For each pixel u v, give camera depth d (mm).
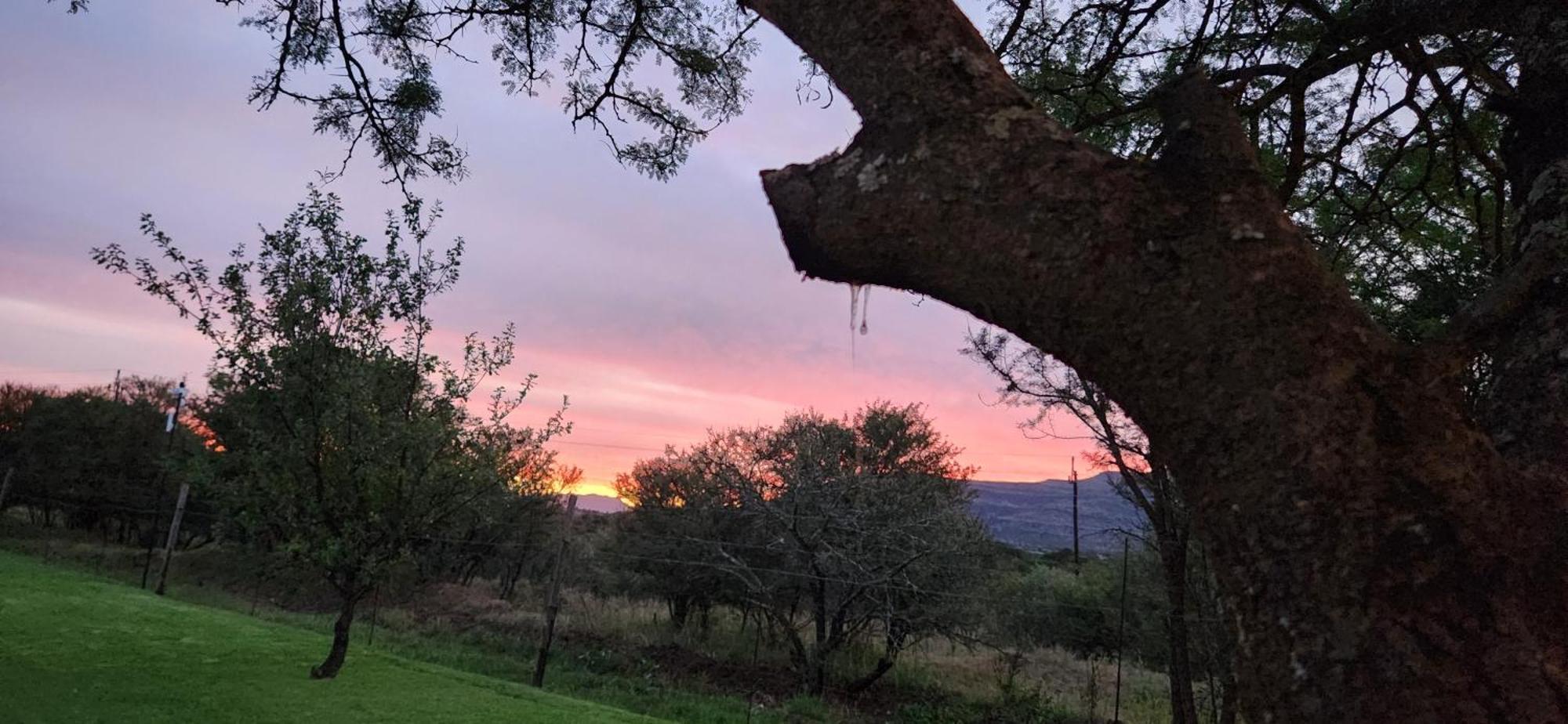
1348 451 955
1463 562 913
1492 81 3373
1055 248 1113
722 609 20500
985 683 14430
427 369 8234
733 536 17469
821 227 1289
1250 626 986
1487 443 1006
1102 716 12641
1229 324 1022
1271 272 1031
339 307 7770
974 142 1199
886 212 1232
